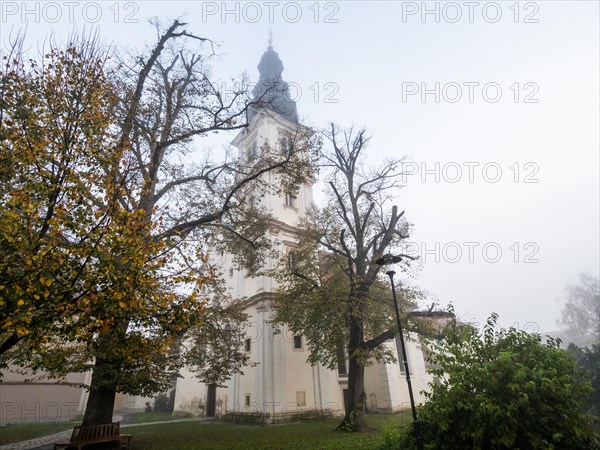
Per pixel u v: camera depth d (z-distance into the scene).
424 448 6.85
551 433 5.98
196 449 12.25
